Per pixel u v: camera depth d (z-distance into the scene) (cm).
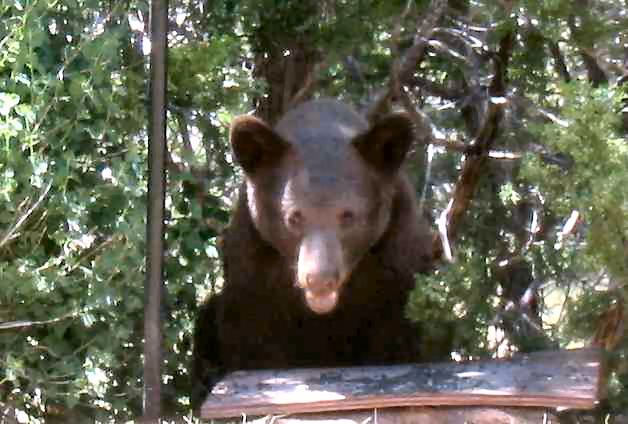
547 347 842
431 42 919
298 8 899
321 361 831
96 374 727
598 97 669
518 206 995
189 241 791
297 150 757
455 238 952
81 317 720
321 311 699
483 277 842
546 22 798
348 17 888
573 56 943
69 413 774
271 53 955
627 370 782
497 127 928
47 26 739
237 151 766
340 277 702
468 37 913
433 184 1050
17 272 692
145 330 715
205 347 857
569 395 641
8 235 682
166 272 793
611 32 819
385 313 809
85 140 738
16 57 678
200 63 801
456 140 990
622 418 787
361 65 998
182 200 801
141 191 726
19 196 693
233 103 838
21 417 770
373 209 747
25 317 726
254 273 794
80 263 722
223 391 680
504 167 959
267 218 757
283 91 968
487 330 870
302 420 646
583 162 681
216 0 891
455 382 671
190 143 857
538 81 908
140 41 788
